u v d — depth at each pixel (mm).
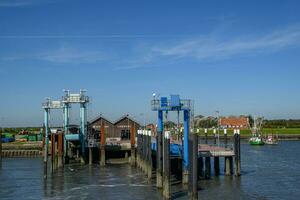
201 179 70062
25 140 156125
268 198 56812
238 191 60969
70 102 99875
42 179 74688
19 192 62812
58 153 90875
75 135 96250
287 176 75812
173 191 59031
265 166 93062
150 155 72000
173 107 65688
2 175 81188
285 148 157750
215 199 55781
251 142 179250
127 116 119312
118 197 57469
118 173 80375
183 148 65250
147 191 61031
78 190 63219
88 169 87125
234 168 73125
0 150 102312
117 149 98438
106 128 118312
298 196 58188
